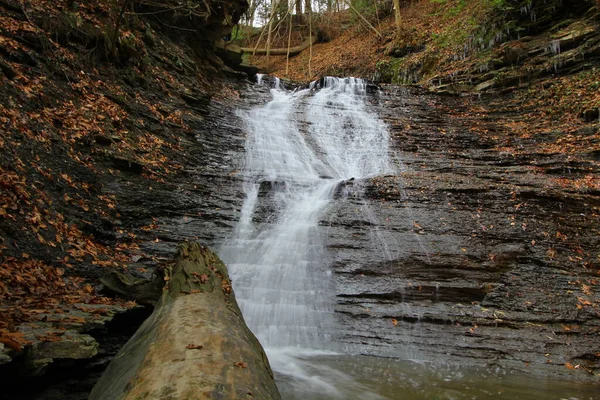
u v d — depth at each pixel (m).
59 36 9.30
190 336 3.04
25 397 3.21
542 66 15.48
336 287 6.64
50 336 3.30
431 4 26.23
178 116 11.42
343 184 9.69
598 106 12.19
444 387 4.59
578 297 6.44
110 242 6.62
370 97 17.11
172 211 7.88
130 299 4.89
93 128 8.26
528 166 10.79
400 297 6.48
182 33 15.78
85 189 7.03
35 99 7.49
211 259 5.17
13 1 8.76
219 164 10.51
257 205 8.77
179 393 2.23
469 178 10.05
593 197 8.88
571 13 16.34
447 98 16.64
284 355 5.43
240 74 18.05
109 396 2.70
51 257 5.48
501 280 6.80
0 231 5.15
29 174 6.18
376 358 5.46
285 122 14.16
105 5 11.11
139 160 8.60
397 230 8.02
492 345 5.65
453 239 7.70
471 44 18.69
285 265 7.03
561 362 5.36
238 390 2.36
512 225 8.05
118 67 10.75
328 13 32.06
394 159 11.94
